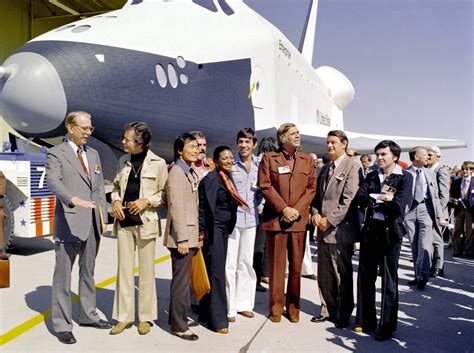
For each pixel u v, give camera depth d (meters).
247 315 4.39
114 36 7.64
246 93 9.94
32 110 6.59
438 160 6.80
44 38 7.16
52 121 6.77
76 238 3.62
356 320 3.99
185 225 3.63
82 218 3.69
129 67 7.41
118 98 7.22
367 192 3.96
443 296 5.29
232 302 4.27
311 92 16.31
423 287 5.63
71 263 3.69
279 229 4.17
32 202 6.46
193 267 3.89
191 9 9.54
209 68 8.94
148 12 8.80
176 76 8.18
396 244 3.79
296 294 4.21
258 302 4.94
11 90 6.55
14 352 3.33
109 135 7.52
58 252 3.64
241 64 9.87
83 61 6.93
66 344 3.52
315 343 3.67
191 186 3.74
